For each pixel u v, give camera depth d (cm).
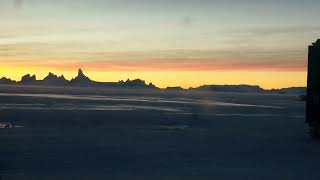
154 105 6625
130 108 5462
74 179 1258
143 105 6531
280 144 2098
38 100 7406
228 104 7950
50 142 2058
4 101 6788
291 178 1295
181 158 1655
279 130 2814
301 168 1468
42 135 2330
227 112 5059
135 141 2145
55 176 1297
